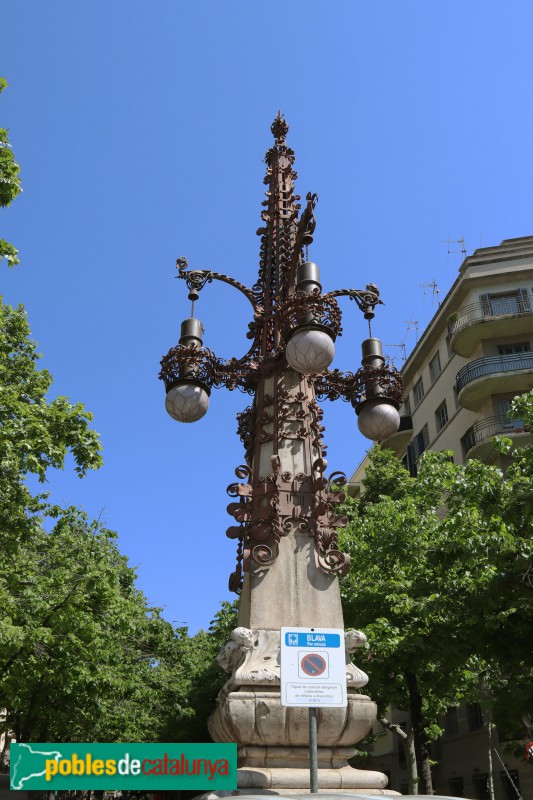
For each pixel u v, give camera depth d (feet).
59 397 45.01
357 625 54.29
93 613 52.85
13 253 36.60
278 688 21.29
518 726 43.09
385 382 27.32
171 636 94.94
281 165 33.83
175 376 26.99
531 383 107.45
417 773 72.95
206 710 91.40
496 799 95.25
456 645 44.06
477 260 119.65
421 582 51.52
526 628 40.98
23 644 45.11
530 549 39.73
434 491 61.72
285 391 26.99
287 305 23.85
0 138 36.11
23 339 53.11
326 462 25.80
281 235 30.91
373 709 21.66
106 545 59.26
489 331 113.80
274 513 24.57
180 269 28.71
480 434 108.47
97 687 54.90
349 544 59.31
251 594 23.38
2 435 39.81
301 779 19.92
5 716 67.56
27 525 43.34
